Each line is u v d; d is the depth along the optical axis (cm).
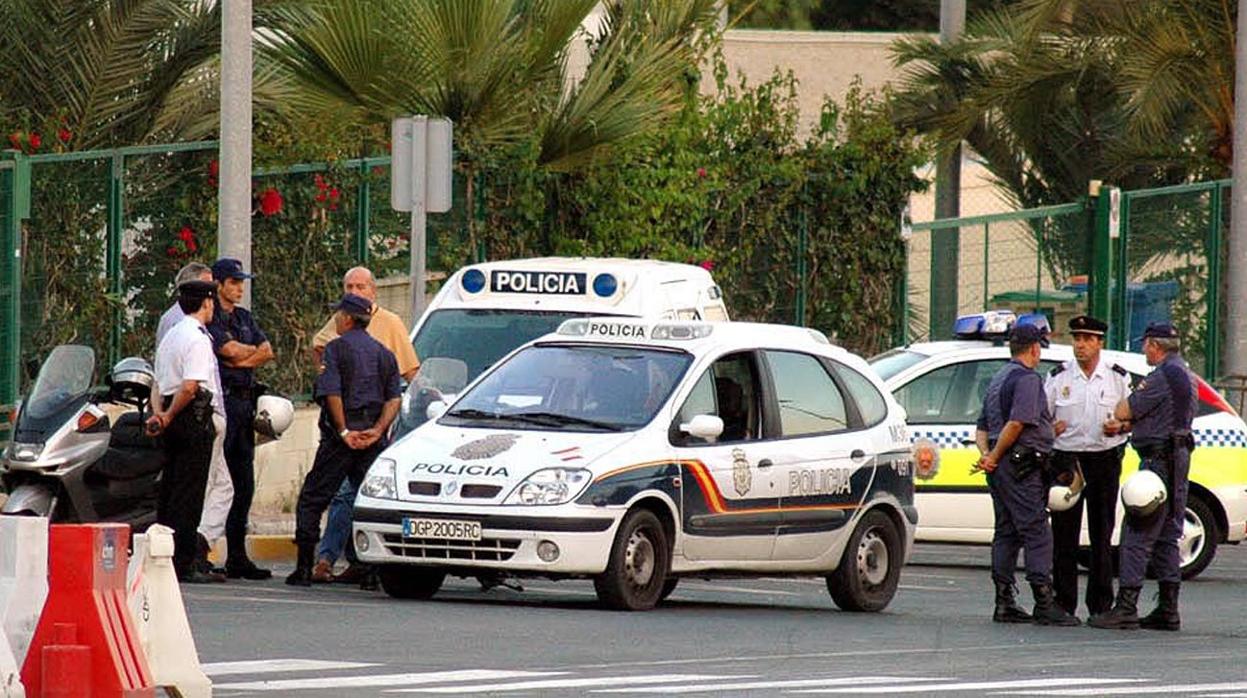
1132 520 4822
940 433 6169
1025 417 4784
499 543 4453
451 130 5916
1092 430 4909
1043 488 4838
